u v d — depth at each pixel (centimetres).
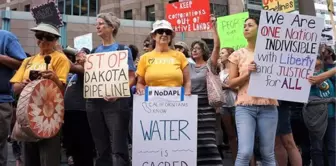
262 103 431
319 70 561
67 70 442
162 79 465
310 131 559
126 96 452
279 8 766
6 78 436
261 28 433
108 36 491
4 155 444
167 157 451
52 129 403
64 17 2202
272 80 434
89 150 560
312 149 579
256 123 440
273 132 435
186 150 452
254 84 430
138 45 2533
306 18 439
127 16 2994
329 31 1352
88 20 2308
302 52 440
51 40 441
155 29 475
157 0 2806
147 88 454
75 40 1044
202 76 528
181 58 479
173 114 454
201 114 518
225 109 638
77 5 2958
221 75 636
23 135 392
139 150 451
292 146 545
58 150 428
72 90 547
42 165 423
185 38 2411
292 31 439
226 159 773
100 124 481
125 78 454
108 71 465
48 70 412
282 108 538
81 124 550
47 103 399
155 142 452
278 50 436
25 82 423
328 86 551
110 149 488
